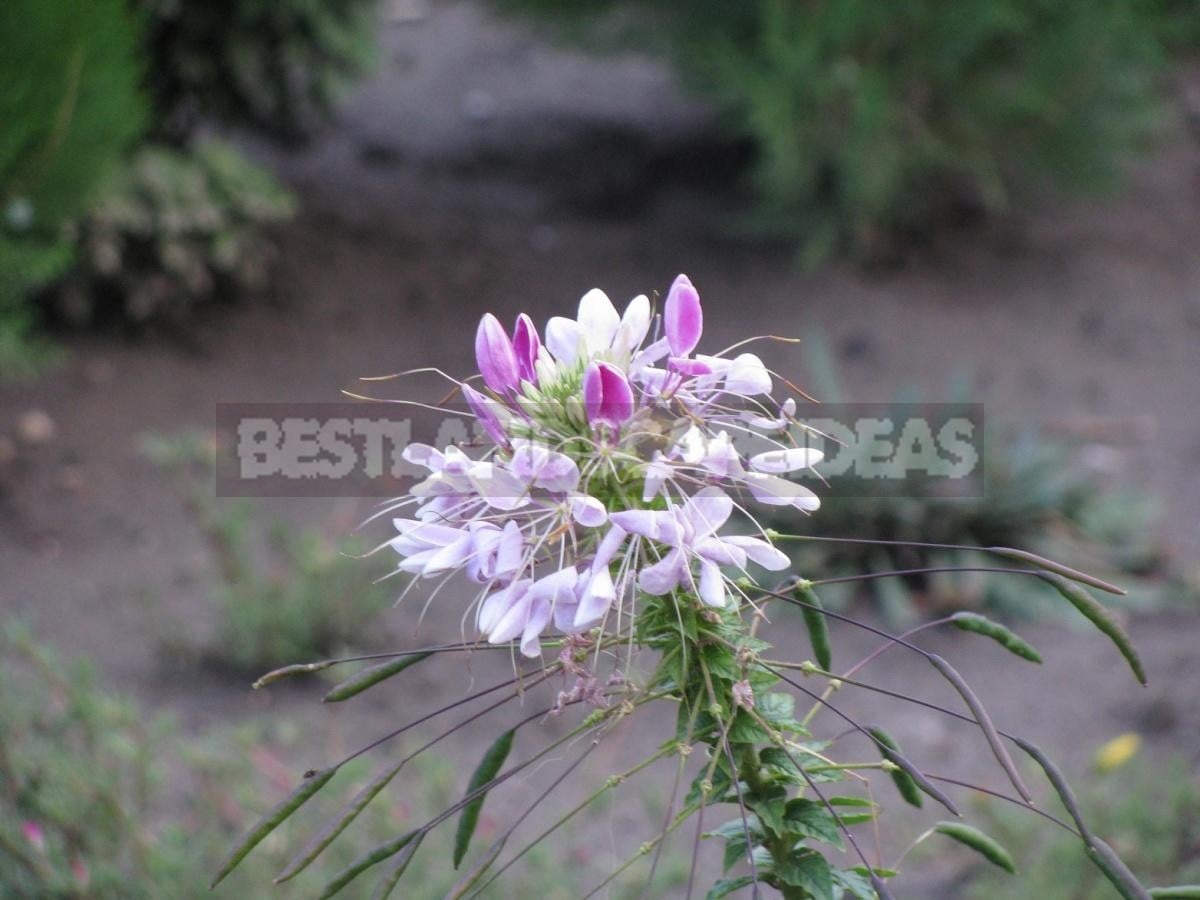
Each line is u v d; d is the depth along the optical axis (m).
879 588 1.95
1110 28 3.02
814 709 0.71
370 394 2.59
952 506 1.99
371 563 1.85
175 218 2.65
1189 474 2.33
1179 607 1.91
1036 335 2.88
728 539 0.62
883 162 3.01
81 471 2.29
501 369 0.64
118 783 1.13
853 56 3.02
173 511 2.19
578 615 0.60
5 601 1.91
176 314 2.79
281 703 1.68
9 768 1.05
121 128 2.15
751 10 3.07
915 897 1.27
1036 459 2.10
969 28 2.93
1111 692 1.68
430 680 1.74
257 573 1.93
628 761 1.54
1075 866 1.22
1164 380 2.69
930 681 1.74
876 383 2.67
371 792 0.64
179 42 2.77
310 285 3.02
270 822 0.64
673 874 1.28
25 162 2.07
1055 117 3.12
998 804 1.38
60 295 2.68
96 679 1.65
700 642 0.64
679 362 0.64
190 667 1.75
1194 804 1.28
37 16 2.00
